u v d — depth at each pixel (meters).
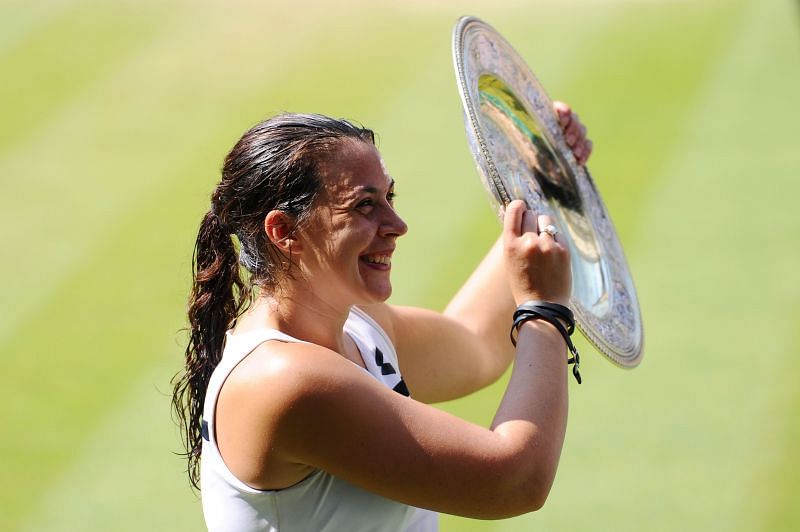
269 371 6.36
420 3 37.03
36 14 38.00
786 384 22.17
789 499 19.72
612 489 20.39
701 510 19.75
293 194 6.50
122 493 20.80
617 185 28.23
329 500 6.57
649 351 23.39
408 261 25.69
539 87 10.03
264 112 32.09
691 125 30.17
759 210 26.86
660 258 25.80
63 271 26.62
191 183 29.42
